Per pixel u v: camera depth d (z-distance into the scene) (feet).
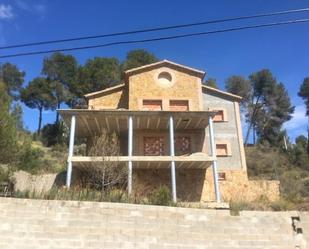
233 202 58.90
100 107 96.17
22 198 45.98
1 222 43.86
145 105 93.61
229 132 96.22
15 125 70.54
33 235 44.09
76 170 82.48
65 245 44.34
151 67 96.58
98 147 74.13
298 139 226.38
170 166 84.48
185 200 83.66
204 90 100.07
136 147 88.22
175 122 85.92
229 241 48.19
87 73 214.48
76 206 46.01
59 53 222.69
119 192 55.47
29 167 72.95
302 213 50.49
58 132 195.11
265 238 48.96
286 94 246.88
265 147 202.08
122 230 46.11
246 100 243.40
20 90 232.32
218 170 91.76
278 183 90.68
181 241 47.09
